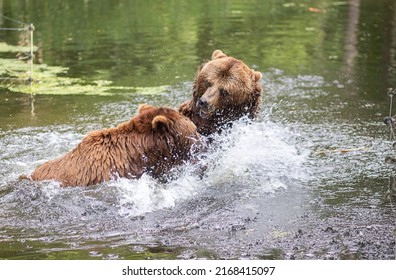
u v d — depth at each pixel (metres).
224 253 9.77
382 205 11.61
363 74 21.27
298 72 21.45
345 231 10.56
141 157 11.77
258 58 23.14
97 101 18.03
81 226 10.59
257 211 11.30
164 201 11.47
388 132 15.64
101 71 21.27
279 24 28.89
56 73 20.95
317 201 11.76
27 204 11.20
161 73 21.09
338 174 13.02
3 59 22.33
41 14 30.11
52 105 17.66
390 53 23.91
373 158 13.91
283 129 15.76
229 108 12.57
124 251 9.77
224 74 12.34
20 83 19.73
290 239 10.28
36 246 9.90
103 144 11.69
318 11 31.88
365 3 33.66
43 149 14.13
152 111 12.09
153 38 26.08
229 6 33.41
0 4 31.88
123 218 10.89
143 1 34.66
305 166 13.41
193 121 12.96
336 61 22.86
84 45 24.66
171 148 11.91
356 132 15.69
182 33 27.02
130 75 20.81
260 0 35.31
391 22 28.98
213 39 25.94
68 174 11.59
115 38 25.97
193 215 11.09
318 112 17.31
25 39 25.02
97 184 11.49
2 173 12.63
